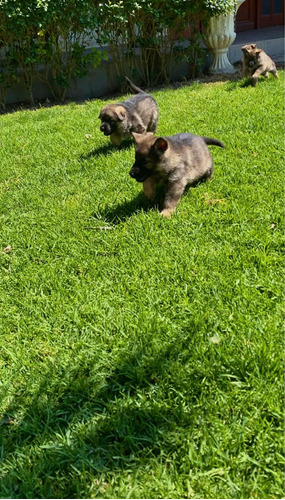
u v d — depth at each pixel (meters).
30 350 1.01
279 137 1.96
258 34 4.66
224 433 0.77
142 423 0.81
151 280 1.17
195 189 1.58
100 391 0.89
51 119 2.74
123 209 1.53
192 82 3.49
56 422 0.85
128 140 2.19
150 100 2.16
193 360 0.92
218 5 3.29
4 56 3.35
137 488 0.72
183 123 2.28
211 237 1.33
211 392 0.85
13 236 1.47
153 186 1.52
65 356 0.98
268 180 1.59
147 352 0.95
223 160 1.80
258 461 0.73
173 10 3.17
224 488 0.70
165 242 1.33
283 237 1.26
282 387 0.84
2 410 0.88
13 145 2.32
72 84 3.49
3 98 3.36
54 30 3.13
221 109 2.45
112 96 3.49
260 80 3.09
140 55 3.47
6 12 2.84
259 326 0.97
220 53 3.66
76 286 1.19
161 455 0.76
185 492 0.71
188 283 1.15
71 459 0.77
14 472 0.76
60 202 1.65
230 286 1.10
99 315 1.08
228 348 0.92
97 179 1.79
